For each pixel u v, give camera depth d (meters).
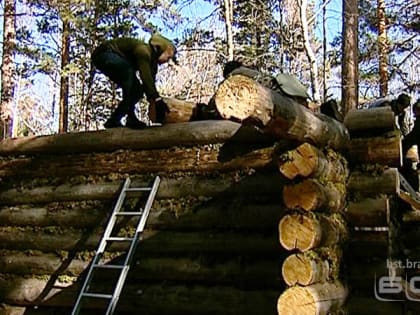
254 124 3.29
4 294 5.96
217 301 4.88
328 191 4.15
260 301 4.71
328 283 4.17
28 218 6.09
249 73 5.11
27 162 6.29
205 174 5.27
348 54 11.21
